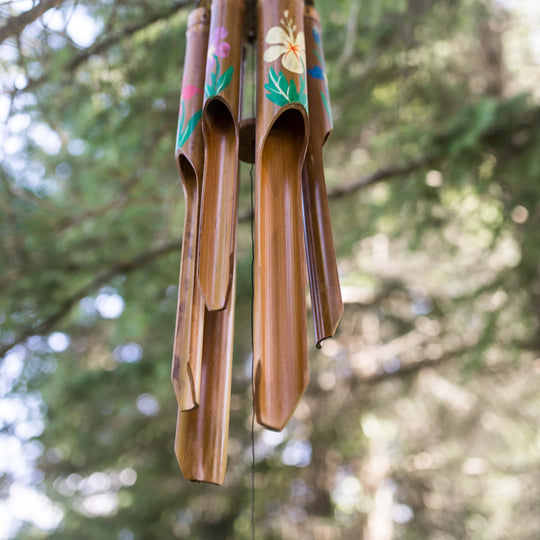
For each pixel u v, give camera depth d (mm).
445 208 3727
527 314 3627
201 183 1254
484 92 4848
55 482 6637
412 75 4051
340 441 6117
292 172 1202
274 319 1065
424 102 4332
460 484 7023
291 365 1033
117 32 2721
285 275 1103
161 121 3357
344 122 4281
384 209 3939
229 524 6215
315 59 1435
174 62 3111
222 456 1126
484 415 6512
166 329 4629
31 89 2189
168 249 3775
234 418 6090
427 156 3484
